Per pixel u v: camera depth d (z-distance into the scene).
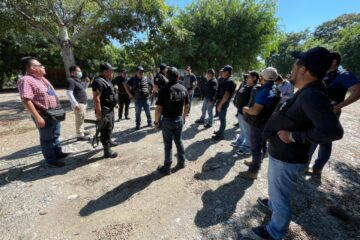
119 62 26.97
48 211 3.07
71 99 5.25
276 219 2.33
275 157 2.17
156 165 4.39
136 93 6.47
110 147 5.02
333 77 3.14
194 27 17.27
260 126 3.52
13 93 19.11
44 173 4.05
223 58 17.94
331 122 1.64
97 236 2.65
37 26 11.29
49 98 3.99
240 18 17.11
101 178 3.90
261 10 17.22
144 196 3.41
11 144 5.55
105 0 11.52
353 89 2.93
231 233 2.70
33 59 3.86
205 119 8.14
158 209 3.12
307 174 4.02
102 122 4.38
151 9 11.29
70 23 12.06
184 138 5.94
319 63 1.76
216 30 17.12
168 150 3.96
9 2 9.75
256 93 3.86
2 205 3.18
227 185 3.70
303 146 2.05
